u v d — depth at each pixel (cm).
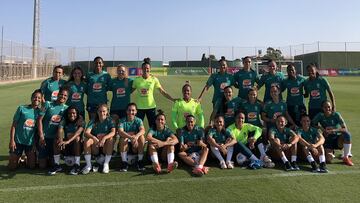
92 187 525
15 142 621
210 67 5241
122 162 628
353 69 5031
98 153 636
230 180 557
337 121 699
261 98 1683
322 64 5700
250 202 464
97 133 647
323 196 485
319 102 775
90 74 762
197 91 2158
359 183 540
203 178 569
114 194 494
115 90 752
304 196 485
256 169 623
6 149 761
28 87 2616
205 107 1408
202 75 5009
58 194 494
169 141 640
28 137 627
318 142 636
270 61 816
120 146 634
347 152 664
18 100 1708
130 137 626
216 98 820
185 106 723
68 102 739
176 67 5356
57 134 624
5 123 1059
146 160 675
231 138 660
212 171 611
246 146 676
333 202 463
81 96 748
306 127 673
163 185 534
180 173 600
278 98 745
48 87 749
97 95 753
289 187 522
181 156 644
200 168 593
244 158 651
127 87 756
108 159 625
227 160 646
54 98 748
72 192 503
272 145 661
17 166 632
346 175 583
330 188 517
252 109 735
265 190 509
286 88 811
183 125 721
